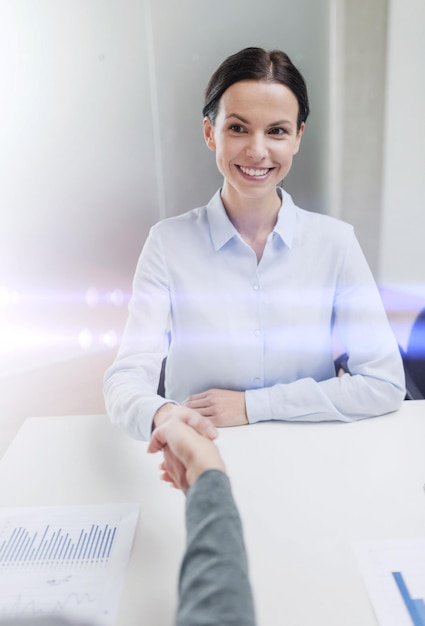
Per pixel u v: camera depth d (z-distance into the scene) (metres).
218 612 0.37
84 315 2.29
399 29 1.86
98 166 2.12
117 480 0.79
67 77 1.98
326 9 1.97
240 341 1.11
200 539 0.43
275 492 0.74
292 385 0.97
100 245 2.22
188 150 2.17
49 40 1.92
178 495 0.75
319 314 1.14
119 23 1.97
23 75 1.93
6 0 1.85
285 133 0.99
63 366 2.24
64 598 0.57
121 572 0.61
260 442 0.88
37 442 0.90
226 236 1.08
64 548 0.65
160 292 1.11
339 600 0.56
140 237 2.27
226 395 0.97
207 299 1.11
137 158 2.16
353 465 0.80
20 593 0.58
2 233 2.04
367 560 0.61
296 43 2.03
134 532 0.67
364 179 2.08
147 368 1.03
